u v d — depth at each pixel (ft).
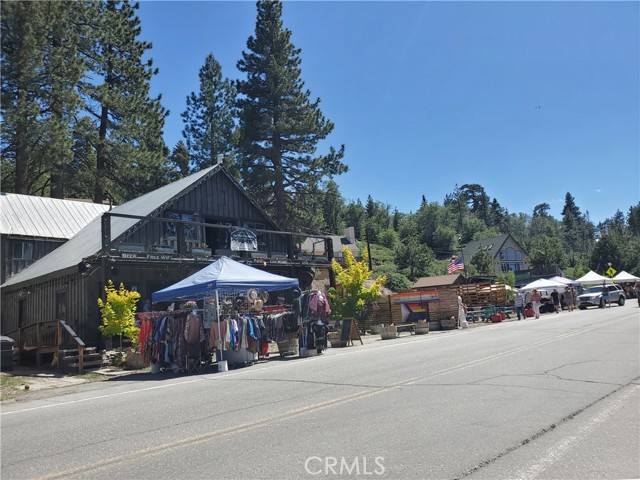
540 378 29.89
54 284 66.44
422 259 262.06
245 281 47.70
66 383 41.63
